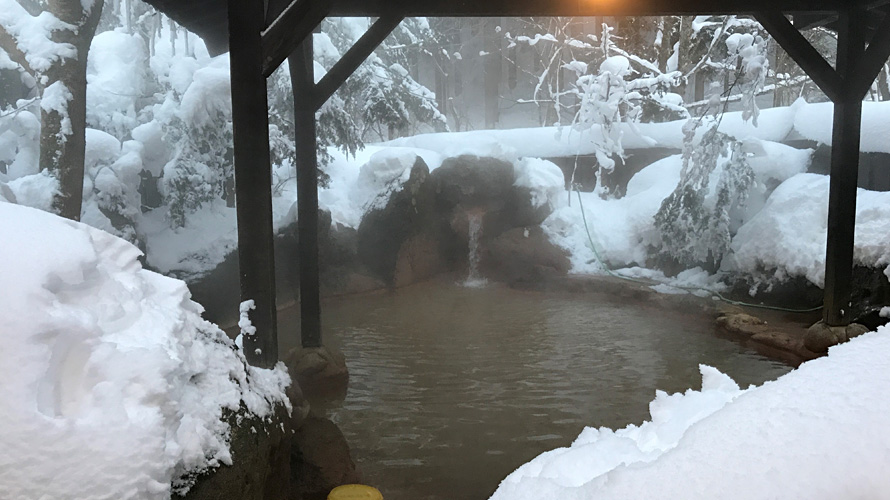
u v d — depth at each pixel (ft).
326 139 44.93
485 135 52.95
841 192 25.77
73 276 7.41
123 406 6.90
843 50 25.17
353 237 43.70
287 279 38.01
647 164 51.06
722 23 54.24
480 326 33.96
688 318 34.96
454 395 23.67
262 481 9.71
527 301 40.01
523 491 3.83
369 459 18.33
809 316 33.47
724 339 30.68
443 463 18.08
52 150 26.27
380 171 45.34
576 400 22.95
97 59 39.40
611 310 37.22
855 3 24.66
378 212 44.09
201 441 8.11
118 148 33.86
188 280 31.73
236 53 15.79
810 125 41.47
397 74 53.42
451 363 27.55
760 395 3.62
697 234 40.06
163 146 37.27
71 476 6.29
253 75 15.83
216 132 36.96
